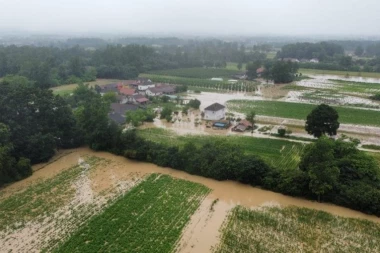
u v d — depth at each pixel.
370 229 42.81
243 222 44.28
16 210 47.66
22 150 62.50
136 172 60.12
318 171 49.19
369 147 69.81
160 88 126.69
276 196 51.50
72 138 72.12
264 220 44.78
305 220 44.81
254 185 54.81
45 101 67.81
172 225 43.34
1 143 57.56
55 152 70.19
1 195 52.09
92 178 57.81
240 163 55.81
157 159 63.25
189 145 62.47
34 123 65.75
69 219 45.03
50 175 59.25
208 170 57.28
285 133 77.50
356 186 49.06
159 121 91.19
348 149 54.91
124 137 67.81
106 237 40.78
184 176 58.50
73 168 62.09
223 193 52.38
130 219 44.69
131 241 39.94
